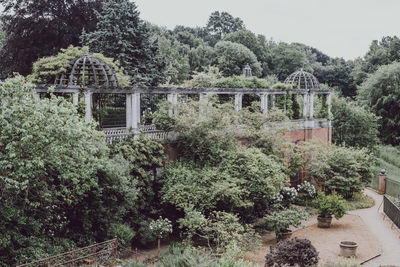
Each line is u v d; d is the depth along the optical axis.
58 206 14.90
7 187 11.30
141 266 12.44
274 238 19.69
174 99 21.70
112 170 15.28
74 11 35.25
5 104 12.09
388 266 15.23
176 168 19.47
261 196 19.86
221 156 20.12
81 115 17.89
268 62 66.44
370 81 48.97
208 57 57.25
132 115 19.69
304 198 27.22
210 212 17.81
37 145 11.60
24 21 33.59
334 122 40.84
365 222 22.72
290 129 27.33
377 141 41.72
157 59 32.84
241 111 24.59
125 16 30.70
